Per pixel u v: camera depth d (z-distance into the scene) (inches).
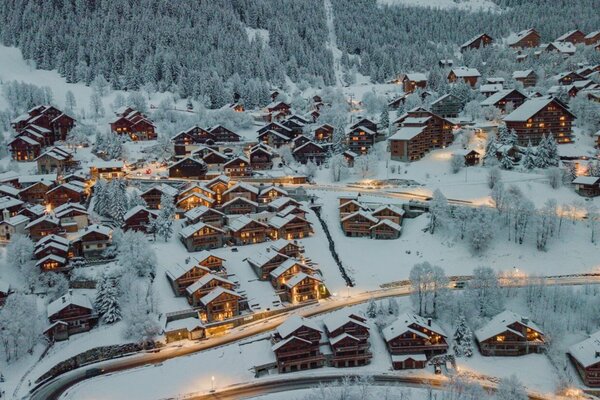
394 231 4554.6
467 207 4485.7
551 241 4271.7
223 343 3376.0
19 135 6343.5
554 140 5438.0
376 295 3858.3
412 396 2827.3
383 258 4333.2
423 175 5521.7
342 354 3191.4
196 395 2878.9
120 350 3282.5
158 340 3388.3
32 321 3240.7
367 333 3253.0
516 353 3253.0
